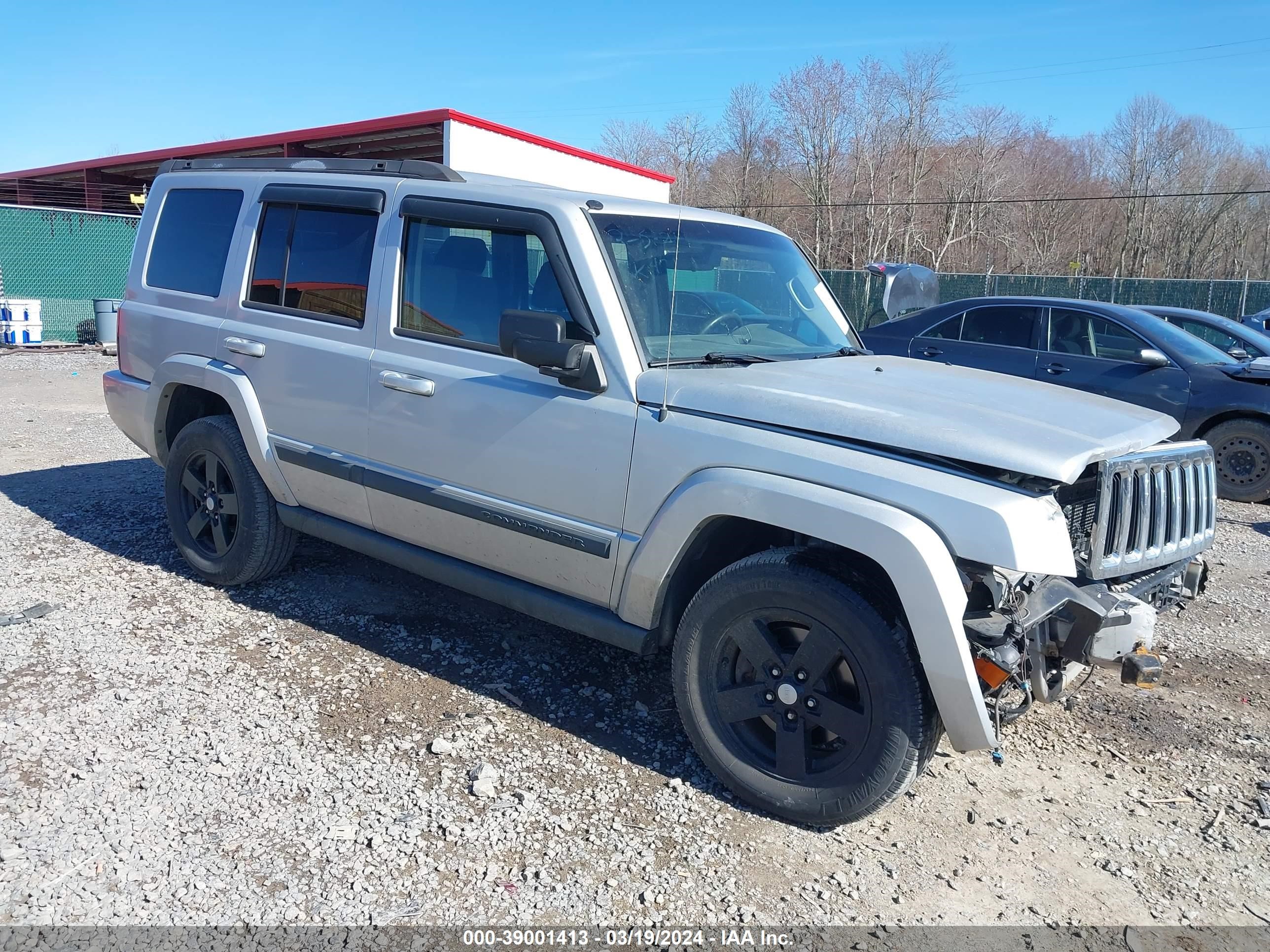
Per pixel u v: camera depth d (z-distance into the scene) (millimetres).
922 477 3004
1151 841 3311
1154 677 3088
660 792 3461
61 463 8039
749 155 40219
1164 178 54406
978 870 3115
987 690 3053
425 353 4129
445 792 3387
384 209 4359
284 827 3131
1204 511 3730
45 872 2852
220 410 5359
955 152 54656
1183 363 8812
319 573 5473
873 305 29094
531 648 4617
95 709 3805
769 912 2865
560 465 3699
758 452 3248
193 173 5457
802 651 3207
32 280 19953
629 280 3730
